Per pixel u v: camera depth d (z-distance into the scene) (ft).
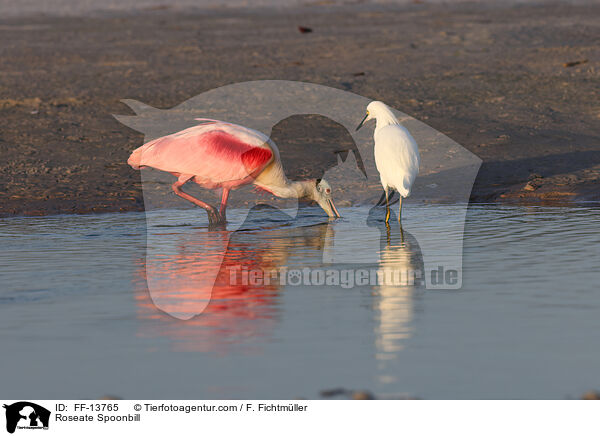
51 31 176.35
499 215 52.54
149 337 28.73
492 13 186.60
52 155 75.72
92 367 26.07
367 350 27.14
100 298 33.63
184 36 161.68
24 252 42.98
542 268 37.50
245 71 117.70
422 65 118.73
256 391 24.18
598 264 38.01
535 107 91.91
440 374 25.16
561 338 28.02
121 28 180.45
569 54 121.90
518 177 66.18
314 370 25.55
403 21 176.35
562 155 72.90
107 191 63.41
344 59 126.52
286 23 182.39
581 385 24.31
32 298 33.76
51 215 56.59
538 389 24.12
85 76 116.88
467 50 130.31
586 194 59.98
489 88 101.65
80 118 90.33
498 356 26.50
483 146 76.69
